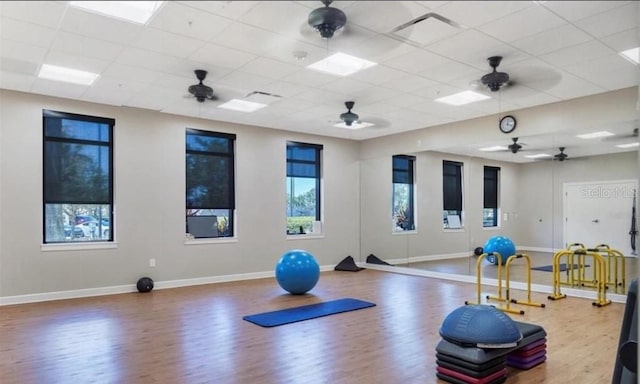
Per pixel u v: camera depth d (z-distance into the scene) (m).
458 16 3.69
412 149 8.98
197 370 3.54
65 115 6.42
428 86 5.80
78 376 3.42
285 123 8.23
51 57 4.69
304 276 6.49
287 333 4.59
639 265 1.65
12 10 3.58
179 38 4.18
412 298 6.42
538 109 6.89
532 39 4.18
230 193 8.18
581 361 3.74
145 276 7.03
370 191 9.97
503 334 3.25
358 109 7.09
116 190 6.81
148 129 7.16
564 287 6.64
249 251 8.26
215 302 6.12
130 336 4.48
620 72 5.20
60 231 6.45
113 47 4.41
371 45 4.35
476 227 7.97
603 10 3.56
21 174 6.03
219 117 7.70
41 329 4.73
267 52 4.55
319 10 3.38
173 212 7.37
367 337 4.45
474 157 7.92
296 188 9.15
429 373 3.48
